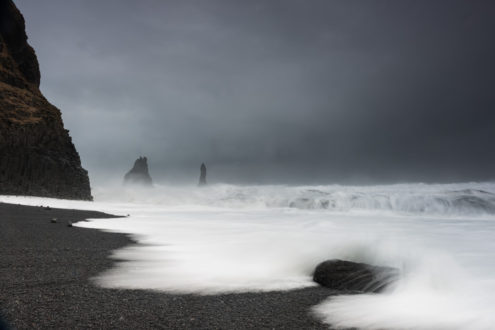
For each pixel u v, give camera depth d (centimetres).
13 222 1239
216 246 851
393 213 2756
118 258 688
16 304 379
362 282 500
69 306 381
